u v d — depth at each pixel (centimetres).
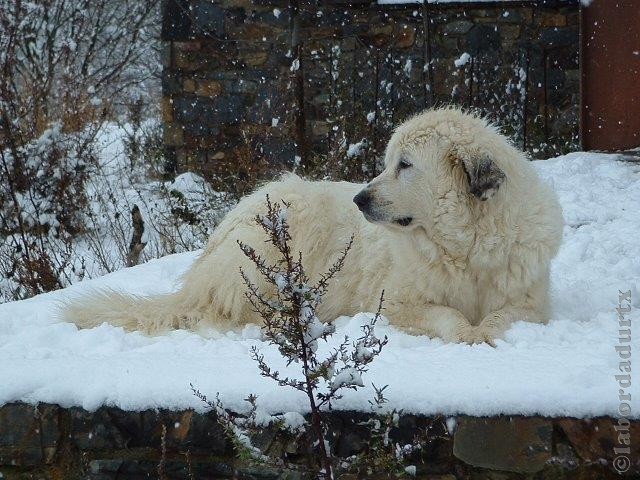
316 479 524
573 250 1052
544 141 2111
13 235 1402
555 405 523
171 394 565
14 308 853
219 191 1917
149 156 2241
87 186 1897
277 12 2169
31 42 2714
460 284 742
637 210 1259
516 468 526
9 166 1542
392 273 783
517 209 722
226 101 2212
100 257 1385
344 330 711
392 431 534
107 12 3316
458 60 2073
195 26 2198
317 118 2177
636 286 852
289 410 543
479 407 529
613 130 1920
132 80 3356
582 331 679
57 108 2006
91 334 732
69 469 581
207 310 812
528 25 2098
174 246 1459
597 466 520
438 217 728
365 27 2142
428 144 734
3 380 593
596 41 1978
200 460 562
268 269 525
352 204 855
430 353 620
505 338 667
